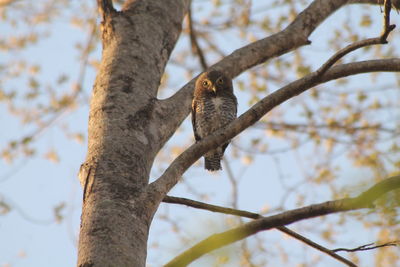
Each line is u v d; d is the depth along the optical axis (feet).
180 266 25.32
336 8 45.14
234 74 39.63
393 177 19.27
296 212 26.76
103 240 25.17
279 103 31.60
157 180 28.04
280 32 42.22
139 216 26.61
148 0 40.32
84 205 27.35
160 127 32.68
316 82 31.58
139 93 33.32
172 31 39.60
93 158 28.99
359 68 31.55
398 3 44.86
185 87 36.37
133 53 35.86
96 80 34.45
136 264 24.91
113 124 30.91
